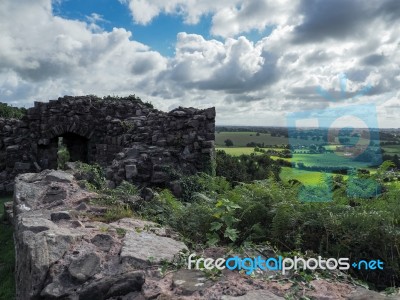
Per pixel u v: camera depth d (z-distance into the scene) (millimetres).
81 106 16875
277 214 4129
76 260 3145
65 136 17938
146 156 10039
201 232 4438
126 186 7082
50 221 4254
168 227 4531
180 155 10891
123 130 15352
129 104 17344
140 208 5695
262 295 2643
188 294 2693
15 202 5758
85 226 4191
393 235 3711
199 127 11328
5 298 4887
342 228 3949
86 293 2781
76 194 5598
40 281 2992
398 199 4262
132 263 3162
